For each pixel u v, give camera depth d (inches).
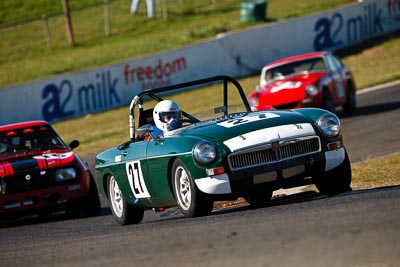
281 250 803.4
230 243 882.1
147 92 1423.5
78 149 2952.8
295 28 4461.1
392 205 983.6
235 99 3631.9
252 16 5551.2
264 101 2741.1
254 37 4375.0
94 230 1414.9
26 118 3860.7
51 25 6028.5
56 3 6446.9
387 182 1561.3
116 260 901.2
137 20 6003.9
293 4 6038.4
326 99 2780.5
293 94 2723.9
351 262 723.4
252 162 1194.0
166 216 1581.0
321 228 885.8
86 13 6240.2
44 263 974.4
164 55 4175.7
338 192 1307.8
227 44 4308.6
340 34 4591.5
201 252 857.5
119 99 4074.8
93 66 5059.1
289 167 1200.2
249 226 979.3
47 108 3907.5
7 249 1259.2
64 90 3946.9
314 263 733.9
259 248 829.2
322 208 1048.2
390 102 3043.8
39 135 1916.8
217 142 1200.8
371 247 767.7
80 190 1784.0
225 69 4303.6
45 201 1770.4
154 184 1306.6
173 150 1233.4
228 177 1182.3
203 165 1184.8
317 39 4515.3
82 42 5669.3
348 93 2955.2
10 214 1759.4
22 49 5610.2
